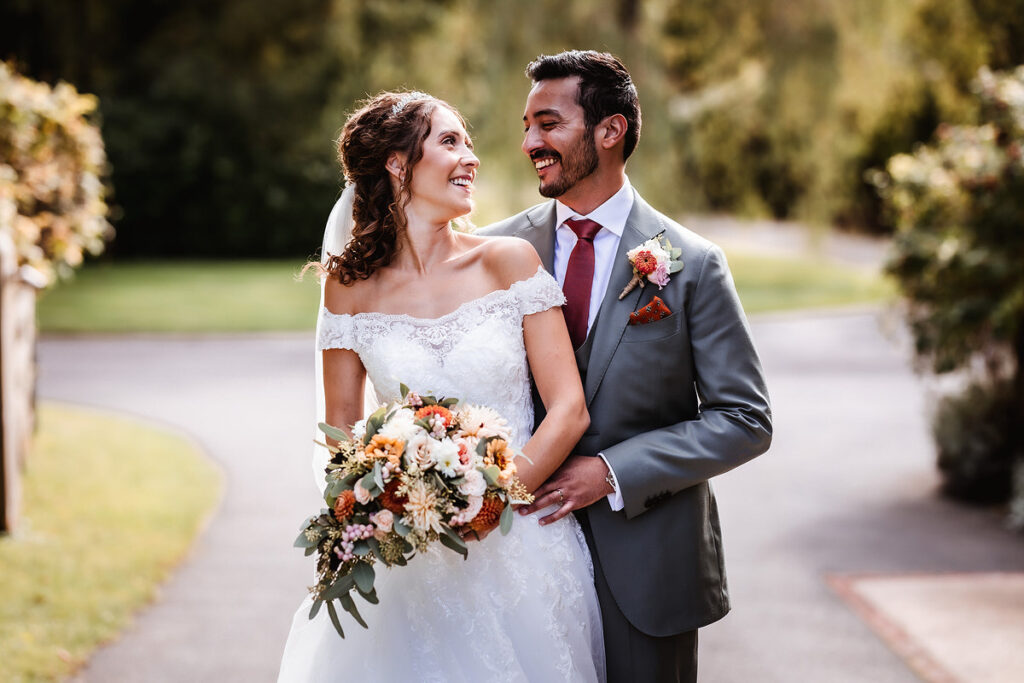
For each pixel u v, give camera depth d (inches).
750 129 692.7
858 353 530.0
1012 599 196.5
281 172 962.7
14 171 277.9
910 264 264.7
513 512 100.4
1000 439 268.2
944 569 216.1
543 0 584.4
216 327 592.7
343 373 106.2
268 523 243.9
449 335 102.2
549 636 100.0
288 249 975.0
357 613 92.3
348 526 91.0
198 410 378.6
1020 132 249.8
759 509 263.1
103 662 163.5
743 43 650.2
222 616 185.2
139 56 943.0
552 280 103.7
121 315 621.9
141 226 946.1
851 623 185.9
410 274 104.9
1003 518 254.7
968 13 419.2
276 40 928.3
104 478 271.9
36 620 174.7
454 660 99.1
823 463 310.5
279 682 104.6
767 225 1430.9
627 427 104.8
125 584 196.7
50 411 360.5
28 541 214.7
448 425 93.7
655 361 104.1
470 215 115.4
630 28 615.2
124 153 929.5
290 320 621.9
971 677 162.4
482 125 589.6
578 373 103.9
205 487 272.1
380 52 880.3
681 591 104.7
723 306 104.0
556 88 105.2
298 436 338.3
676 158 646.5
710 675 164.1
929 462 311.6
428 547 98.3
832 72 612.4
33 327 297.4
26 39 867.4
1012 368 275.6
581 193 108.0
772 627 184.1
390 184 104.7
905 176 271.1
